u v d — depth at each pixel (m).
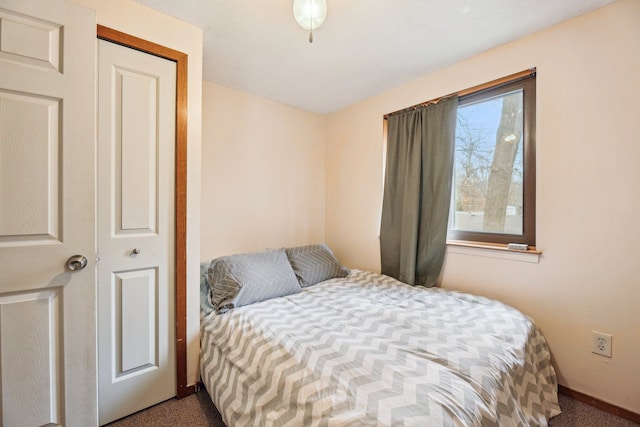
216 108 2.33
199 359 1.65
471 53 1.90
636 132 1.38
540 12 1.49
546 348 1.57
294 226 2.87
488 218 1.97
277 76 2.21
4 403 1.04
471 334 1.33
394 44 1.79
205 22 1.58
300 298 1.92
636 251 1.39
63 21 1.12
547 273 1.65
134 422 1.39
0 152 1.02
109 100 1.37
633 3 1.38
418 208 2.19
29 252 1.07
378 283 2.24
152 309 1.51
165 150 1.53
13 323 1.05
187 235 1.61
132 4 1.42
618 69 1.42
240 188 2.48
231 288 1.85
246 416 1.14
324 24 1.58
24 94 1.06
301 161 2.91
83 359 1.17
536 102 1.68
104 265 1.36
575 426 1.35
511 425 0.99
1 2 1.02
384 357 1.11
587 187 1.51
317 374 1.04
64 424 1.13
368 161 2.66
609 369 1.45
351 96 2.59
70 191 1.14
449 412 0.83
